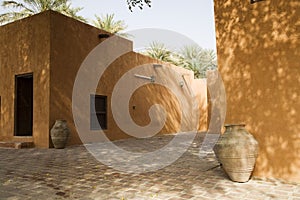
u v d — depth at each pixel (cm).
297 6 441
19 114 1058
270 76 457
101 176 486
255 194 362
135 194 374
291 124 433
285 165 433
